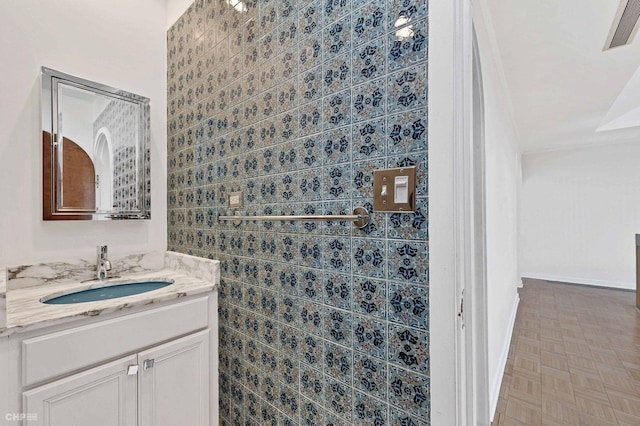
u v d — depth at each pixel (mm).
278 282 1126
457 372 688
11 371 887
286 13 1102
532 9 1555
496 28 1713
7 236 1259
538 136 4277
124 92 1594
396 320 790
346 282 903
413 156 764
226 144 1373
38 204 1333
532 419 1762
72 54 1433
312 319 1001
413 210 759
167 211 1785
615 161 4750
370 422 840
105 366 1056
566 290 4645
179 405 1249
